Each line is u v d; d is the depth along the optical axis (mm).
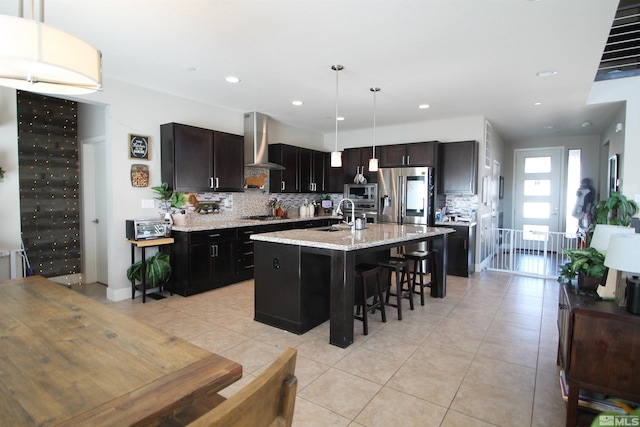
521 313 3719
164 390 903
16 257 3441
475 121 5660
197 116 4836
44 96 4547
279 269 3238
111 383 933
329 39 2891
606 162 6453
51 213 4656
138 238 3959
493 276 5453
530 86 4074
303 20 2578
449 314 3686
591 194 7160
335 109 5234
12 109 3461
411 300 3822
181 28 2713
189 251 4227
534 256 7445
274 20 2582
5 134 3424
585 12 2436
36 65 1453
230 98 4695
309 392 2215
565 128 6613
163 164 4410
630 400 1644
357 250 2953
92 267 4953
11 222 3467
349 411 2025
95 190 4906
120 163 4055
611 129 5723
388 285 3994
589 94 4621
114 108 3980
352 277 2912
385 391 2232
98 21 2602
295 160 6316
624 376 1653
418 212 5656
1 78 1610
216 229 4543
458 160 5676
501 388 2275
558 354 2521
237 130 5453
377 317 3596
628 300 1694
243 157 5184
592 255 2143
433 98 4605
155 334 1253
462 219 5762
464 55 3197
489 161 6270
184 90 4352
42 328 1300
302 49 3090
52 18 2551
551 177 7781
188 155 4430
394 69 3557
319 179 6934
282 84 4070
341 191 6988
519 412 2025
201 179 4578
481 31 2730
